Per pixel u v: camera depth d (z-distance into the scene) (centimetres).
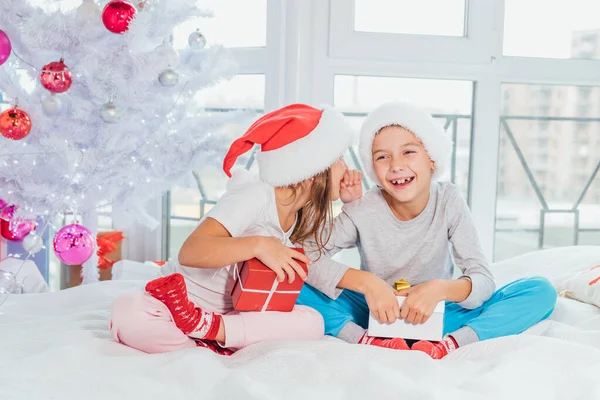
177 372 107
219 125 201
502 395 100
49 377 105
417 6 231
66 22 171
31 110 175
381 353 117
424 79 233
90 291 167
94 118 182
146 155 191
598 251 193
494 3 229
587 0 236
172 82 184
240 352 127
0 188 180
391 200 153
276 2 226
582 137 241
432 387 103
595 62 237
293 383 105
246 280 129
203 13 192
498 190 240
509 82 235
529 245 243
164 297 124
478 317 139
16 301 162
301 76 226
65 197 187
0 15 170
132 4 182
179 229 254
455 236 151
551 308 144
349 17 226
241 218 135
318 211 145
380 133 146
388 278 155
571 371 108
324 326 141
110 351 122
